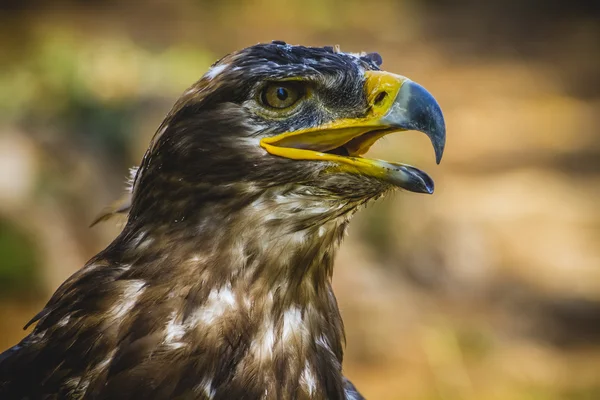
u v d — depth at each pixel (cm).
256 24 3469
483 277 1759
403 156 1798
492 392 1366
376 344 1391
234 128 495
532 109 3058
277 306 505
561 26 4128
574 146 2684
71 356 485
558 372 1459
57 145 1355
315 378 507
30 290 1256
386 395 1299
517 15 4250
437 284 1661
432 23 4056
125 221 568
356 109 514
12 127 1361
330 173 507
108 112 1446
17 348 512
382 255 1589
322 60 514
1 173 1287
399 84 516
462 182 2342
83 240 1303
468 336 1491
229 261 496
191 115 495
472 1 4391
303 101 509
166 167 493
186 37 3072
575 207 2205
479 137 2755
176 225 495
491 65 3556
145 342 477
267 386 489
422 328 1452
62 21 2972
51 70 1549
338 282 1430
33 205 1284
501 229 2009
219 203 495
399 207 1656
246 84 495
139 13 3259
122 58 1741
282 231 505
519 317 1641
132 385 471
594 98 3184
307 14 3684
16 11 2983
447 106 3067
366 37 3700
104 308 488
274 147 500
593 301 1742
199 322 484
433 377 1359
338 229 524
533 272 1830
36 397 489
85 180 1330
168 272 489
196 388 476
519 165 2505
